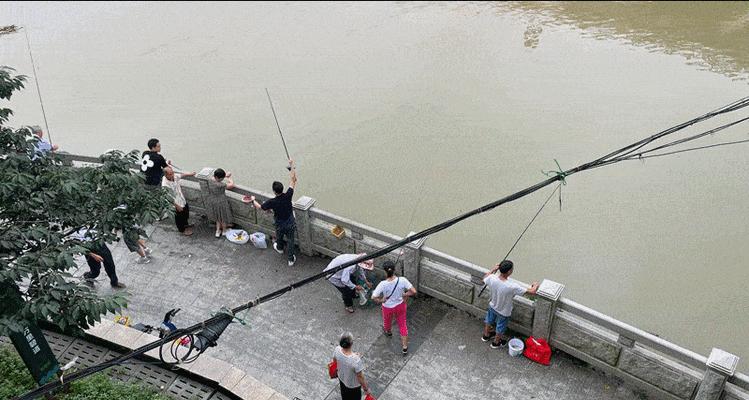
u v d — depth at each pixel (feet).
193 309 31.27
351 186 52.70
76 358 26.58
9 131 22.26
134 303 31.78
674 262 42.19
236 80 73.56
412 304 30.89
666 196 49.52
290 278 33.09
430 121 62.95
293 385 26.91
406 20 91.56
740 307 38.04
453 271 29.55
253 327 29.94
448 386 26.50
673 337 35.96
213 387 25.02
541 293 26.03
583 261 42.80
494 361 27.55
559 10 91.50
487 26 87.20
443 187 52.11
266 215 34.99
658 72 70.54
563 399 25.64
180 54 81.61
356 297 31.07
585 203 49.26
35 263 18.70
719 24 81.97
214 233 36.94
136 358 26.14
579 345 26.71
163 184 35.81
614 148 56.34
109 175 21.66
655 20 84.94
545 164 54.49
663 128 59.16
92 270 32.09
